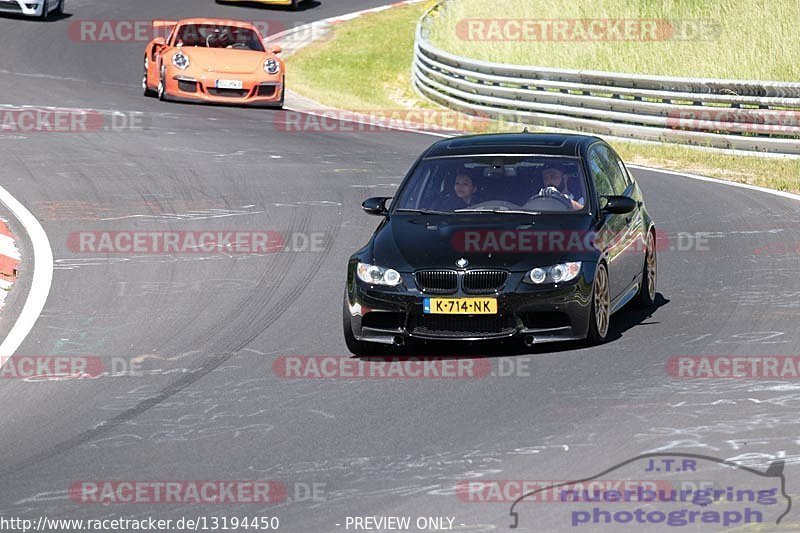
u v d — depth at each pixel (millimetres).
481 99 87312
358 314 31562
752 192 58156
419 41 103625
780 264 41688
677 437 24297
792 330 32656
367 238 46875
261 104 83500
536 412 26297
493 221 32875
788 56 98812
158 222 49438
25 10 119062
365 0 147000
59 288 39219
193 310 36656
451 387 28484
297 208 52469
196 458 23922
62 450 24578
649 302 36875
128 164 61938
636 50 103875
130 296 38344
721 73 97812
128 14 128375
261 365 30797
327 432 25359
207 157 64562
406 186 35188
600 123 77438
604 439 24312
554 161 35000
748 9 107438
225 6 137625
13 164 60875
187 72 81812
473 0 124250
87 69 100000
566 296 30969
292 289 39125
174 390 28750
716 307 35812
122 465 23594
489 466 22938
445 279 31109
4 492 22234
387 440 24703
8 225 48031
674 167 67688
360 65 115875
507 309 30797
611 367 29734
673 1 111438
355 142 72000
